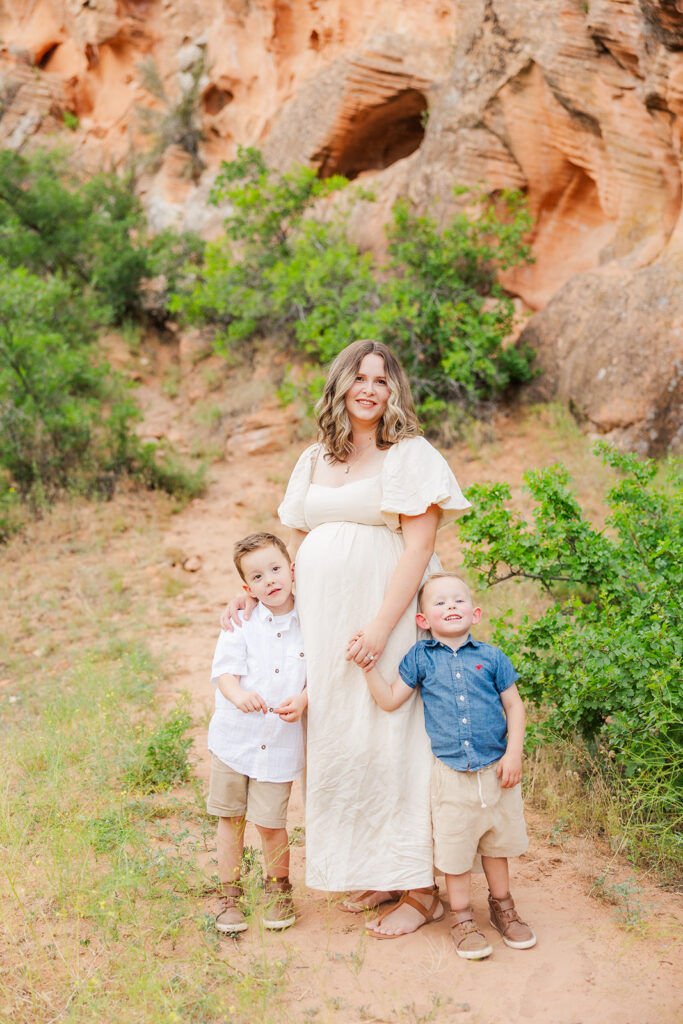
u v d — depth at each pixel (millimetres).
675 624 3623
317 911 3057
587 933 2854
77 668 5613
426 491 2889
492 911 2881
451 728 2754
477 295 9789
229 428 10727
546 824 3686
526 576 4223
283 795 2914
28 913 2943
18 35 20438
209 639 6289
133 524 8555
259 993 2465
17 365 9320
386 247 11258
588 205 9875
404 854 2803
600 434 8367
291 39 15148
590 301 8898
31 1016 2418
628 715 3475
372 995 2527
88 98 20266
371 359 2998
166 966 2625
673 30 7418
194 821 3701
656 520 4086
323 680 2859
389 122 12820
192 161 17750
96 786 3877
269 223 11797
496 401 9461
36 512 8672
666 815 3473
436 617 2863
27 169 14602
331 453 3094
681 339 7965
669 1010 2434
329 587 2900
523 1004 2473
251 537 2992
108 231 14633
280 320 11625
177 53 18719
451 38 11641
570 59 8812
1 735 4699
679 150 8055
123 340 13789
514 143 9875
